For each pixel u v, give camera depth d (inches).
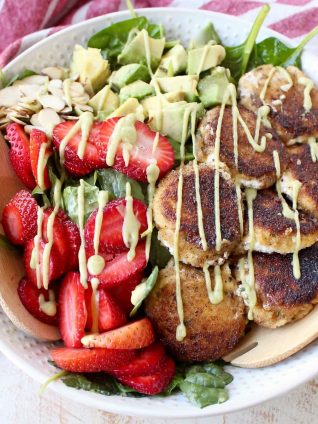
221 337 10.1
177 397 9.9
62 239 10.1
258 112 11.2
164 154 10.4
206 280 10.0
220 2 13.5
